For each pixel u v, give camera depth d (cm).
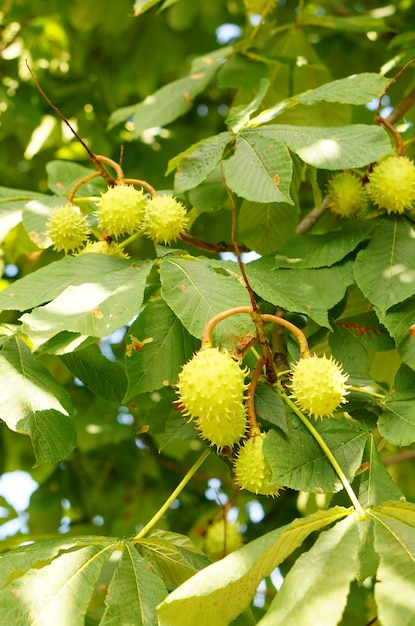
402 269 117
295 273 119
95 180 142
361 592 151
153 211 116
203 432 106
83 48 209
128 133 185
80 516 175
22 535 171
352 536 97
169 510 176
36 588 99
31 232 128
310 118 153
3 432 174
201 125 207
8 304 109
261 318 106
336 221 149
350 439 109
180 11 204
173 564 108
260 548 96
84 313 106
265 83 127
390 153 115
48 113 186
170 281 110
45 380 112
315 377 105
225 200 127
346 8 197
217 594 97
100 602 138
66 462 175
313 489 104
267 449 105
